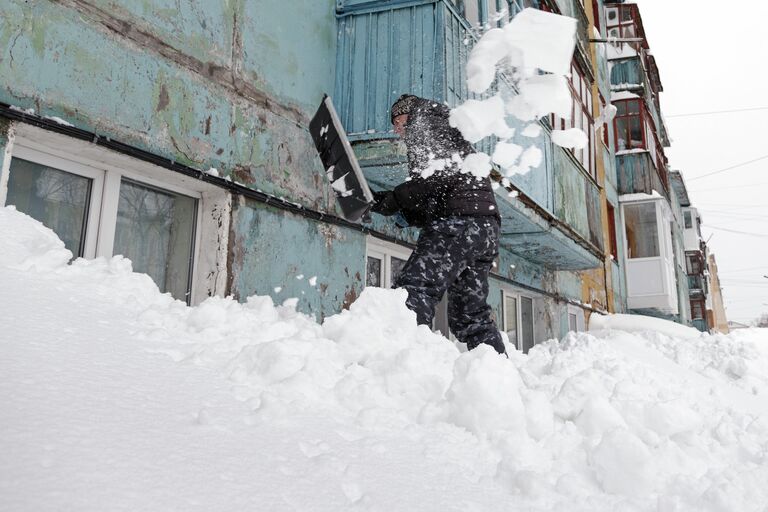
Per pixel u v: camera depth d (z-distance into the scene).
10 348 1.11
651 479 1.23
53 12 2.47
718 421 2.09
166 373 1.26
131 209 3.03
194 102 3.21
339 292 4.24
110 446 0.88
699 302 29.42
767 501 1.24
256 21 3.77
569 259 8.20
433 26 4.22
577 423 1.57
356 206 2.76
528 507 1.08
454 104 4.20
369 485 1.00
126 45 2.81
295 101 4.05
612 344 5.45
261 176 3.66
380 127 4.21
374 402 1.41
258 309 2.10
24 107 2.31
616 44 16.09
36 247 1.78
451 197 2.70
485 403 1.38
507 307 7.87
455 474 1.15
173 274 3.23
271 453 1.02
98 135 2.60
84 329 1.35
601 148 13.89
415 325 2.13
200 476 0.88
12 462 0.76
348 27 4.55
